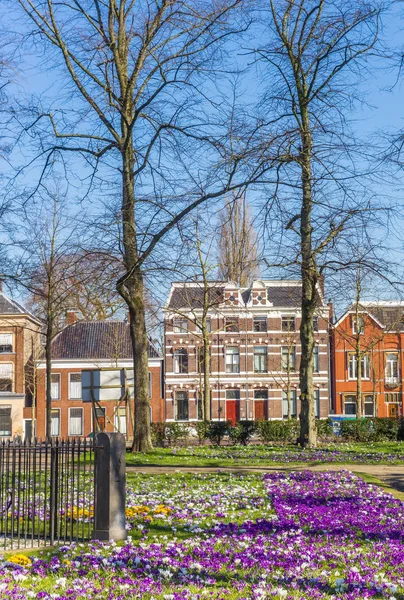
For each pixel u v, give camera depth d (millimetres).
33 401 60219
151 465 22984
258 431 35562
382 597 8094
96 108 26406
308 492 16250
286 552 10141
